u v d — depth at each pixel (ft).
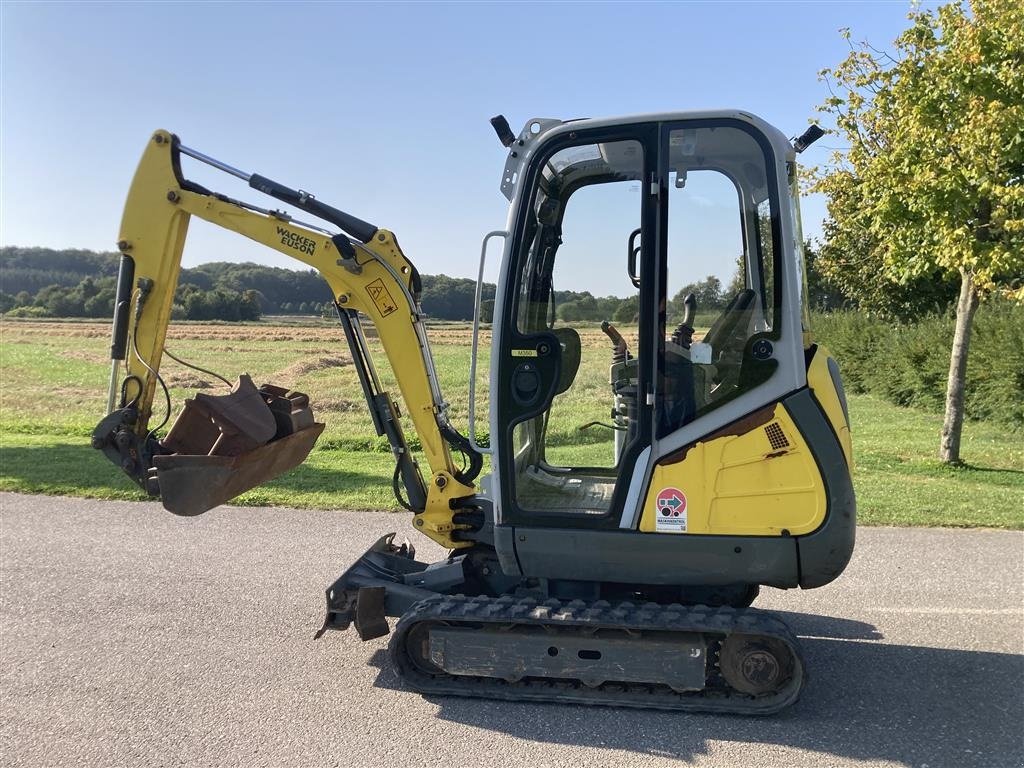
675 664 11.70
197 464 12.80
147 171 13.87
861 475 28.48
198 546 19.94
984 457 32.22
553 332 12.66
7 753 10.71
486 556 13.96
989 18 25.59
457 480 13.73
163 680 12.91
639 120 11.66
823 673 13.48
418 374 13.51
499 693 12.25
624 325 12.42
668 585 12.80
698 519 11.65
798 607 16.49
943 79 26.03
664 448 11.71
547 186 12.36
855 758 10.80
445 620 12.23
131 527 21.49
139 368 14.12
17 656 13.73
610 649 11.85
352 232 13.48
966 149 24.77
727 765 10.63
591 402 12.76
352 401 45.24
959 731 11.55
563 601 12.44
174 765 10.48
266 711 11.96
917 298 62.28
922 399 49.90
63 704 12.09
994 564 18.92
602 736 11.33
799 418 11.37
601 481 12.78
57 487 25.27
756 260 11.64
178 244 13.98
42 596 16.51
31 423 38.88
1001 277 30.27
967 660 13.98
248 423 13.12
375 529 21.66
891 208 27.76
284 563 18.75
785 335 11.41
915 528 21.85
